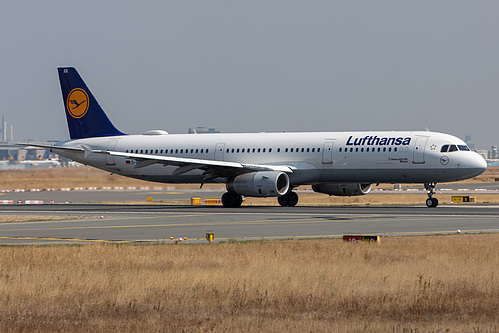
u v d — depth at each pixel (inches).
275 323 2256.4
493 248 4025.6
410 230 5334.6
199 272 3176.7
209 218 6638.8
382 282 2972.4
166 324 2263.8
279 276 3073.3
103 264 3511.3
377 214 6865.2
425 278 3070.9
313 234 5142.7
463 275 3132.4
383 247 4141.2
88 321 2321.6
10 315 2413.9
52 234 5315.0
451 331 2158.0
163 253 3956.7
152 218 6737.2
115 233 5364.2
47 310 2493.8
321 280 2997.0
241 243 4512.8
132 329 2197.3
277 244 4402.1
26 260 3671.3
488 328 2182.6
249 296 2709.2
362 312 2436.0
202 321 2299.5
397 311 2454.5
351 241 4557.1
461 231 5231.3
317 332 2134.6
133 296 2711.6
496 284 2918.3
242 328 2185.0
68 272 3245.6
